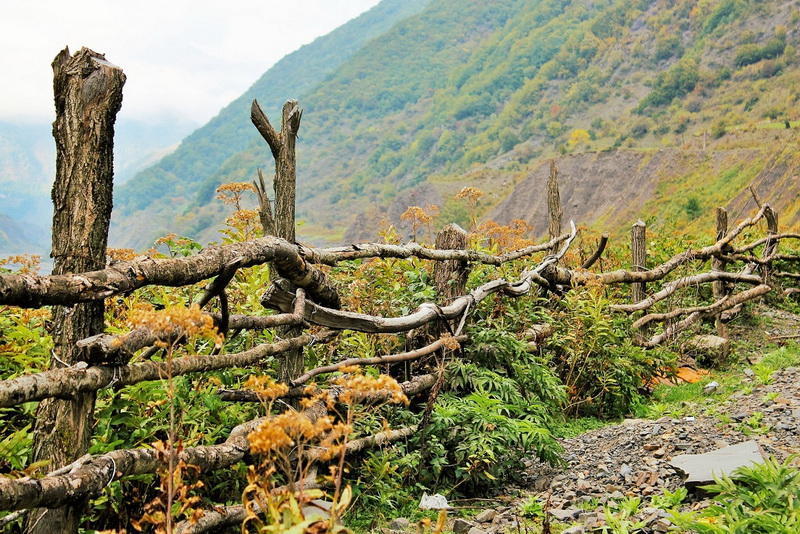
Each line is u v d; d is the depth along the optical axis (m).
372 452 5.59
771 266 14.73
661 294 11.38
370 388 2.97
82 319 3.49
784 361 9.59
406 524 5.06
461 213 120.06
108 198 3.56
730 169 112.19
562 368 8.54
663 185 119.06
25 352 4.57
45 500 3.02
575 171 130.88
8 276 3.01
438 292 7.49
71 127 3.47
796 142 106.19
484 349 7.09
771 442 6.11
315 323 5.46
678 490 5.06
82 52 3.53
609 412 8.48
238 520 4.16
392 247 6.60
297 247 5.26
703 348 10.75
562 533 4.66
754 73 185.75
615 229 114.75
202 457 4.04
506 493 5.89
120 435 4.14
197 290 6.05
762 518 4.09
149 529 3.89
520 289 8.31
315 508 4.16
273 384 3.09
